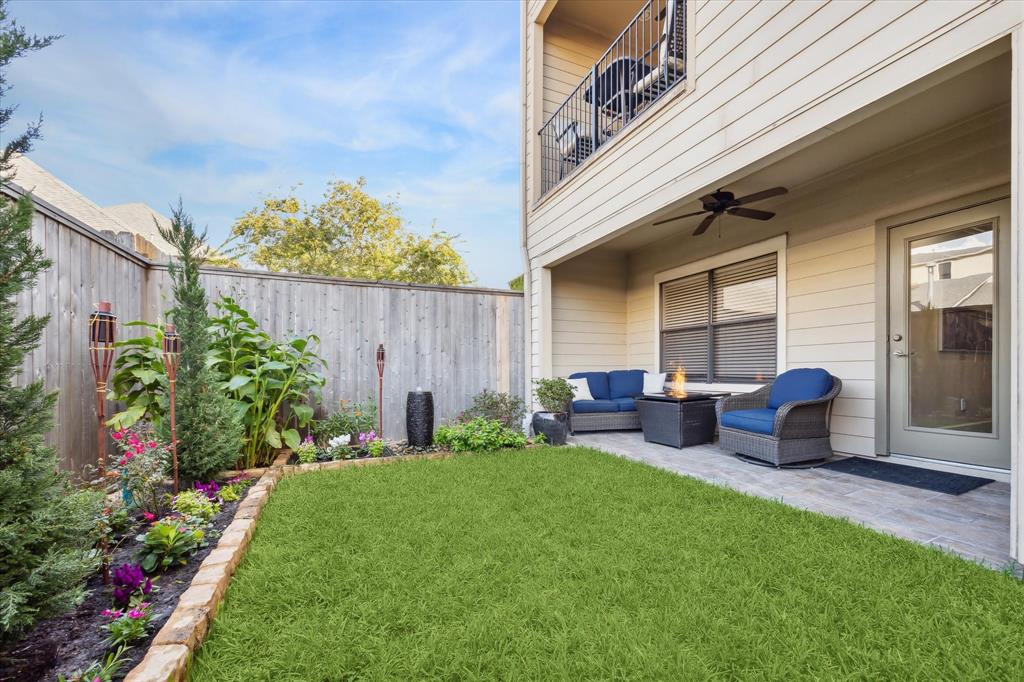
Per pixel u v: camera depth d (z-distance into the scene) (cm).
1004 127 347
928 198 392
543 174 690
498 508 285
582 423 618
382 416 548
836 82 276
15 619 129
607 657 144
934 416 394
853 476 375
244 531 236
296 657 146
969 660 141
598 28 745
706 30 374
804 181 486
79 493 156
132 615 153
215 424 329
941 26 227
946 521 267
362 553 222
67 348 326
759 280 565
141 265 445
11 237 135
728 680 136
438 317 600
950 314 384
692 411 519
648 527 252
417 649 149
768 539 233
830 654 145
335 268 1202
